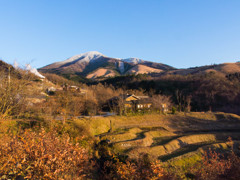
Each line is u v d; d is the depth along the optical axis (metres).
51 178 9.11
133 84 105.12
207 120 48.56
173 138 31.59
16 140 11.95
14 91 15.10
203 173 17.05
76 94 40.22
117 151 22.75
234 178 16.02
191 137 31.23
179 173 18.22
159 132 35.50
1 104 15.20
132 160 18.41
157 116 47.81
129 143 26.05
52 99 28.67
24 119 20.52
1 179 9.30
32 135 13.39
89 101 45.69
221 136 34.28
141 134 32.62
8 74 15.17
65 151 11.01
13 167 9.82
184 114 52.62
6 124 17.41
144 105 54.59
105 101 61.41
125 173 14.14
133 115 45.41
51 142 12.10
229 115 52.19
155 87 95.81
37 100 27.44
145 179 13.95
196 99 77.75
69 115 32.38
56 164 10.09
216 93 77.25
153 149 24.38
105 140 26.16
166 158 21.80
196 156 22.64
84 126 25.70
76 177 10.88
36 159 10.03
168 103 58.91
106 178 15.17
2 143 11.42
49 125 21.78
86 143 21.56
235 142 28.97
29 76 16.56
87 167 14.51
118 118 41.25
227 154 24.30
